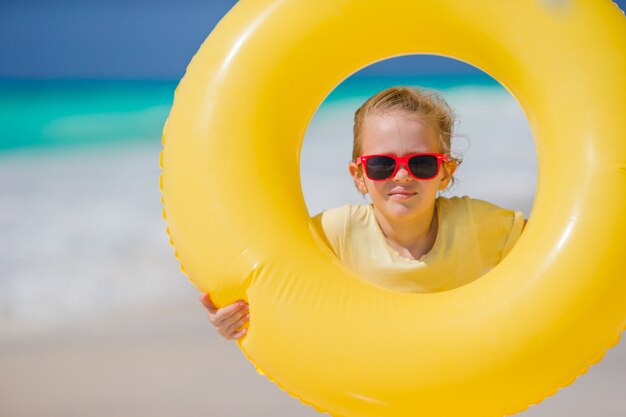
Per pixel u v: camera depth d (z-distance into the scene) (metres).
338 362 2.48
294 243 2.60
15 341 4.92
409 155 2.98
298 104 2.74
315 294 2.54
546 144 2.63
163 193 2.74
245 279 2.56
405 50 2.79
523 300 2.48
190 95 2.70
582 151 2.54
